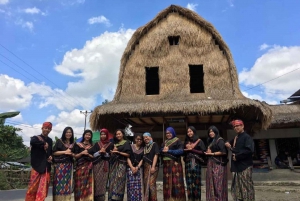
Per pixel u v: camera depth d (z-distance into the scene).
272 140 14.58
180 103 10.04
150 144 6.10
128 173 5.91
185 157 6.19
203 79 11.87
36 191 5.48
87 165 5.93
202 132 12.95
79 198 5.73
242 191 5.22
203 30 12.59
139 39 12.79
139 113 10.06
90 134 6.20
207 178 5.85
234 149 5.45
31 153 5.59
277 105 16.34
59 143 5.84
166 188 5.95
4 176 16.44
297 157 14.18
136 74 12.17
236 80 11.48
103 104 10.65
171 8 13.19
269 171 13.38
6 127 19.50
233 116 11.12
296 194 8.92
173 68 12.02
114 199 5.73
